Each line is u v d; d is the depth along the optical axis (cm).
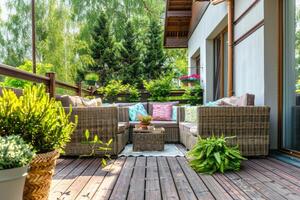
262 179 273
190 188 246
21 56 1270
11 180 137
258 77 420
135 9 1652
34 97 188
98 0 1598
